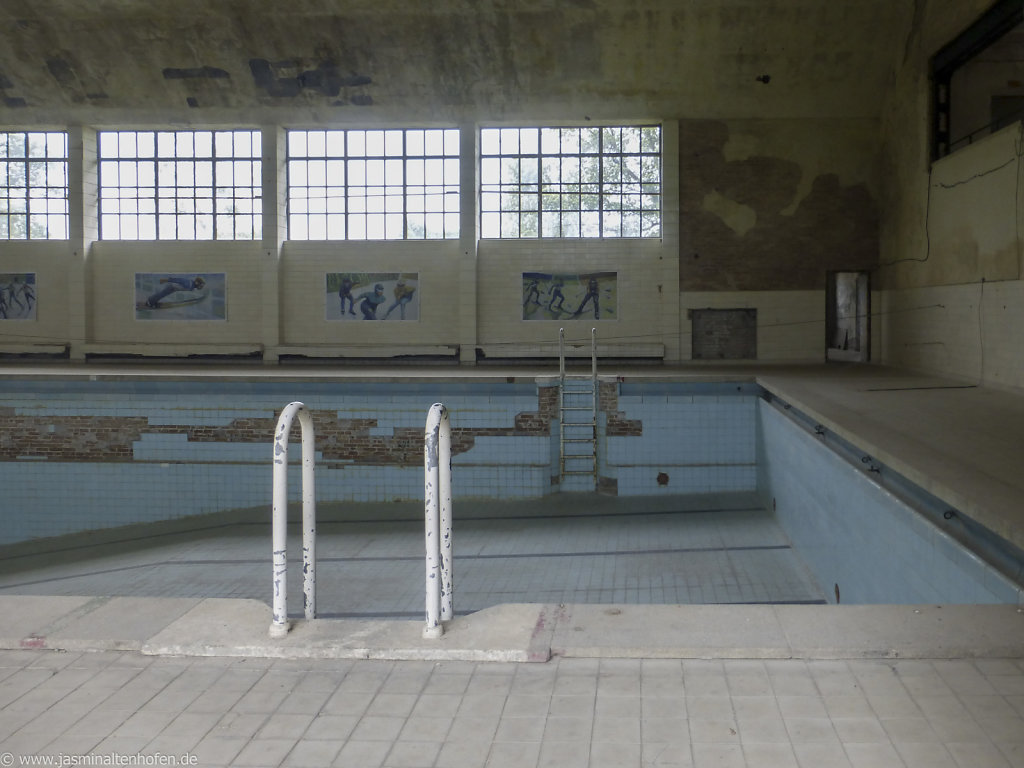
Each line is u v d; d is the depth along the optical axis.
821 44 18.59
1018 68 16.50
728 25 18.28
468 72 19.50
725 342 20.66
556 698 3.43
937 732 3.08
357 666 3.78
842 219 20.16
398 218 21.33
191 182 21.61
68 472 15.00
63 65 19.91
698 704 3.34
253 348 21.42
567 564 11.38
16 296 21.88
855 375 16.23
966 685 3.41
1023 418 9.93
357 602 10.08
